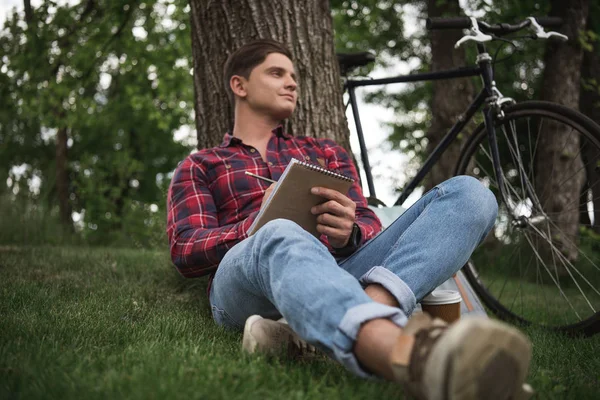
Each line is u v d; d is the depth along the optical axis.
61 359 1.46
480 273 3.26
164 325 2.03
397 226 1.94
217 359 1.50
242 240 2.01
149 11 7.99
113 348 1.69
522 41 8.95
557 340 2.34
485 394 1.08
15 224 7.11
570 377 1.63
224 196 2.30
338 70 3.35
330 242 1.96
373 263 1.97
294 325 1.43
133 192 10.77
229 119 3.20
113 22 7.80
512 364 1.08
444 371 1.06
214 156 2.36
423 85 14.13
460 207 1.77
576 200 2.93
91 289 2.94
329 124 3.24
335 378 1.45
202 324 2.23
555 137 3.03
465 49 8.05
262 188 2.31
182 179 2.29
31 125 15.76
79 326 1.92
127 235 8.62
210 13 3.24
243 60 2.49
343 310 1.34
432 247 1.72
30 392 1.22
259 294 1.78
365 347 1.29
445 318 1.88
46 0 7.73
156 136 16.80
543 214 2.78
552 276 2.84
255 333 1.59
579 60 6.91
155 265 4.04
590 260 2.78
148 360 1.46
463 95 7.93
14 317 1.98
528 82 10.90
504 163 3.00
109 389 1.22
